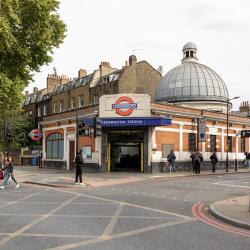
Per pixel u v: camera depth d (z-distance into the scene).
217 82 40.56
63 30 22.45
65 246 6.93
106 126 27.44
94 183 20.73
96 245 7.02
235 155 36.44
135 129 28.16
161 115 28.42
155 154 28.03
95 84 46.91
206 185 19.81
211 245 7.15
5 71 20.83
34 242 7.24
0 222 9.34
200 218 10.17
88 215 10.48
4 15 18.52
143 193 16.22
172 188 18.30
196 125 31.75
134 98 27.47
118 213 10.88
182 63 43.56
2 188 18.66
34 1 19.89
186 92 39.53
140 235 7.93
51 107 53.41
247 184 20.45
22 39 20.78
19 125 47.69
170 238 7.68
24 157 44.31
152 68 47.31
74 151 31.05
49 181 21.70
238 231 8.51
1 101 20.08
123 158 29.25
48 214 10.62
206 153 32.69
